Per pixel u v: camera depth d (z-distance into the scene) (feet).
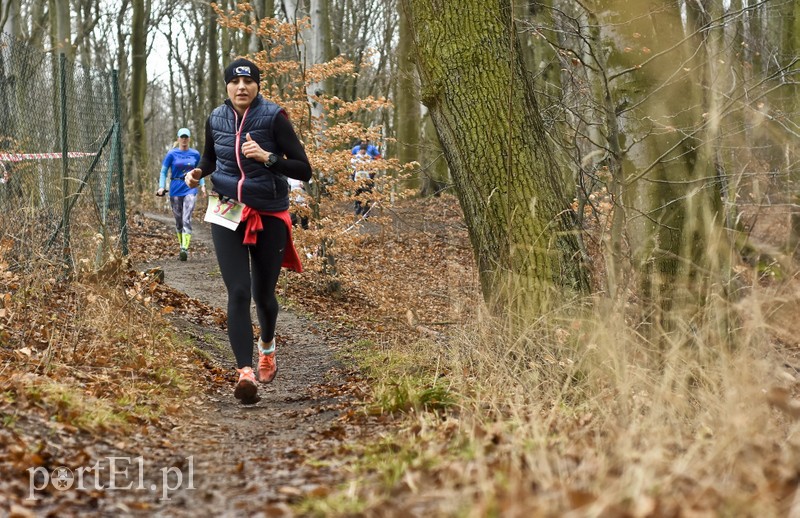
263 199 16.67
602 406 12.33
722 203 22.27
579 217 20.15
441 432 11.57
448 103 18.21
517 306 16.44
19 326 17.80
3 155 21.04
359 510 8.05
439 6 18.38
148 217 63.00
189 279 37.32
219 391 18.54
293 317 32.12
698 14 25.21
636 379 12.40
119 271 20.93
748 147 19.97
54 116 25.29
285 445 12.46
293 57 44.98
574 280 16.90
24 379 13.34
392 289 38.27
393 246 52.08
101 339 18.53
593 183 21.74
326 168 35.14
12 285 19.74
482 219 17.93
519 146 17.70
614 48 25.05
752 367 11.00
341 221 36.86
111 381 15.58
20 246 20.29
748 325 11.51
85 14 97.45
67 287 21.40
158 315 21.52
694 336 12.18
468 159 18.01
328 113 40.47
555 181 17.90
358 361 22.34
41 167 22.75
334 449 11.41
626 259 17.16
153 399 15.33
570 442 10.09
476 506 7.11
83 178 25.50
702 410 11.67
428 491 8.35
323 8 46.11
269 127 16.70
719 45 23.86
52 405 12.58
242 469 10.78
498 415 12.10
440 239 54.24
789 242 13.96
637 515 6.62
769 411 10.61
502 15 18.31
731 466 8.17
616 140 19.47
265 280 17.37
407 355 19.76
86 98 28.02
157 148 170.81
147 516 8.91
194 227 62.18
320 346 27.04
